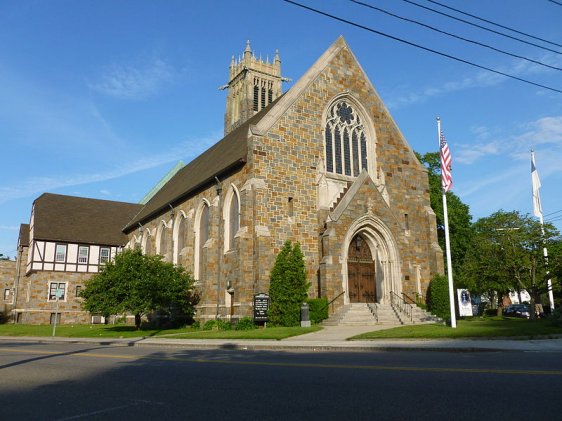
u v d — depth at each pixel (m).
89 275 54.50
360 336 20.98
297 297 28.25
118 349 20.28
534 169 40.16
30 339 29.30
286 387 9.07
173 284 34.09
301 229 31.64
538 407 6.94
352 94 36.44
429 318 30.73
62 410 7.51
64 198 60.00
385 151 36.84
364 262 32.78
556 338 19.91
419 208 37.06
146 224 50.59
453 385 8.77
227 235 33.22
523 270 36.97
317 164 33.41
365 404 7.41
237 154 34.12
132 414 7.15
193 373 11.41
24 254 58.22
